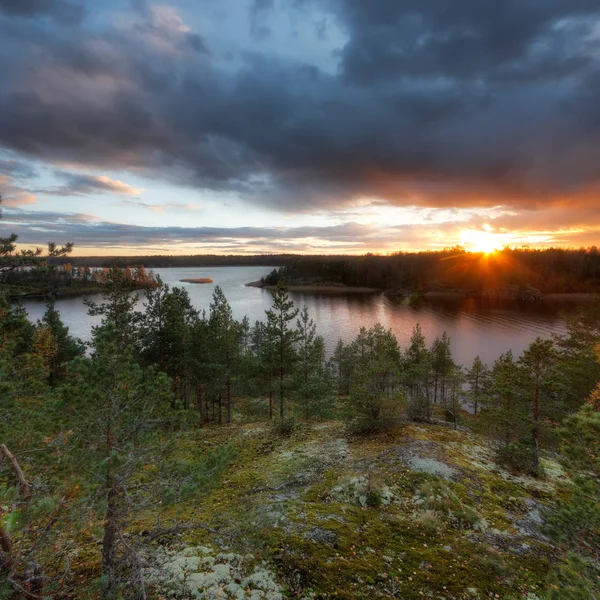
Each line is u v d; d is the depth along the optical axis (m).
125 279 23.80
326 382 26.48
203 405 30.05
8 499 5.49
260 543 7.86
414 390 33.47
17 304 7.62
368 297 160.00
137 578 5.99
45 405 7.20
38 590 5.90
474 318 104.94
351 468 12.88
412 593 7.24
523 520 10.35
